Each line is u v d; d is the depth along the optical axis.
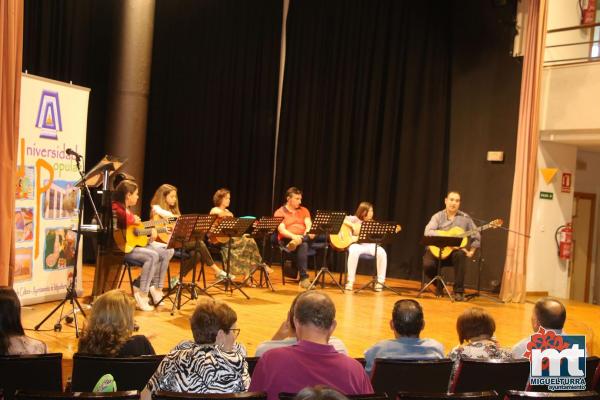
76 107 6.22
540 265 9.22
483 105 9.52
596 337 5.79
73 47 9.53
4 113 5.03
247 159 11.52
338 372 2.40
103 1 9.97
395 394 2.89
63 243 6.20
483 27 9.52
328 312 2.47
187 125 11.16
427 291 8.81
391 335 5.70
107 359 2.67
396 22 10.24
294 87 11.29
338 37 10.82
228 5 11.22
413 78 10.12
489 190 9.42
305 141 11.18
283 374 2.37
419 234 10.09
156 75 10.85
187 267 7.09
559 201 9.36
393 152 10.32
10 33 5.03
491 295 9.02
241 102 11.45
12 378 2.56
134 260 6.12
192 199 11.28
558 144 9.29
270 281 8.75
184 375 2.58
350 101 10.70
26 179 5.71
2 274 5.05
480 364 2.92
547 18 8.64
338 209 10.85
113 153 9.43
